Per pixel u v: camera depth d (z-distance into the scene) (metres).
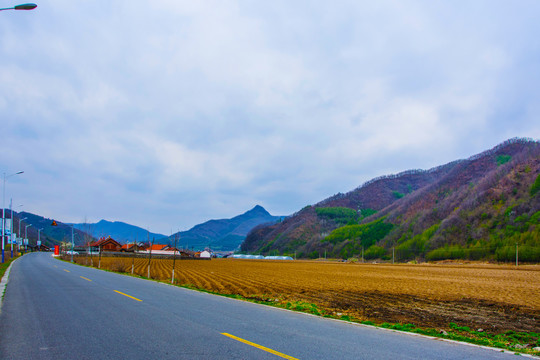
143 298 15.10
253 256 194.25
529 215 98.81
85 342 7.58
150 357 6.48
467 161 196.38
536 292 26.72
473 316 16.00
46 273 30.62
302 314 12.26
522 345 9.62
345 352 7.07
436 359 6.79
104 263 59.16
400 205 187.38
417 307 18.48
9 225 76.06
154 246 126.75
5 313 11.27
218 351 6.87
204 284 29.28
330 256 156.12
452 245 108.00
